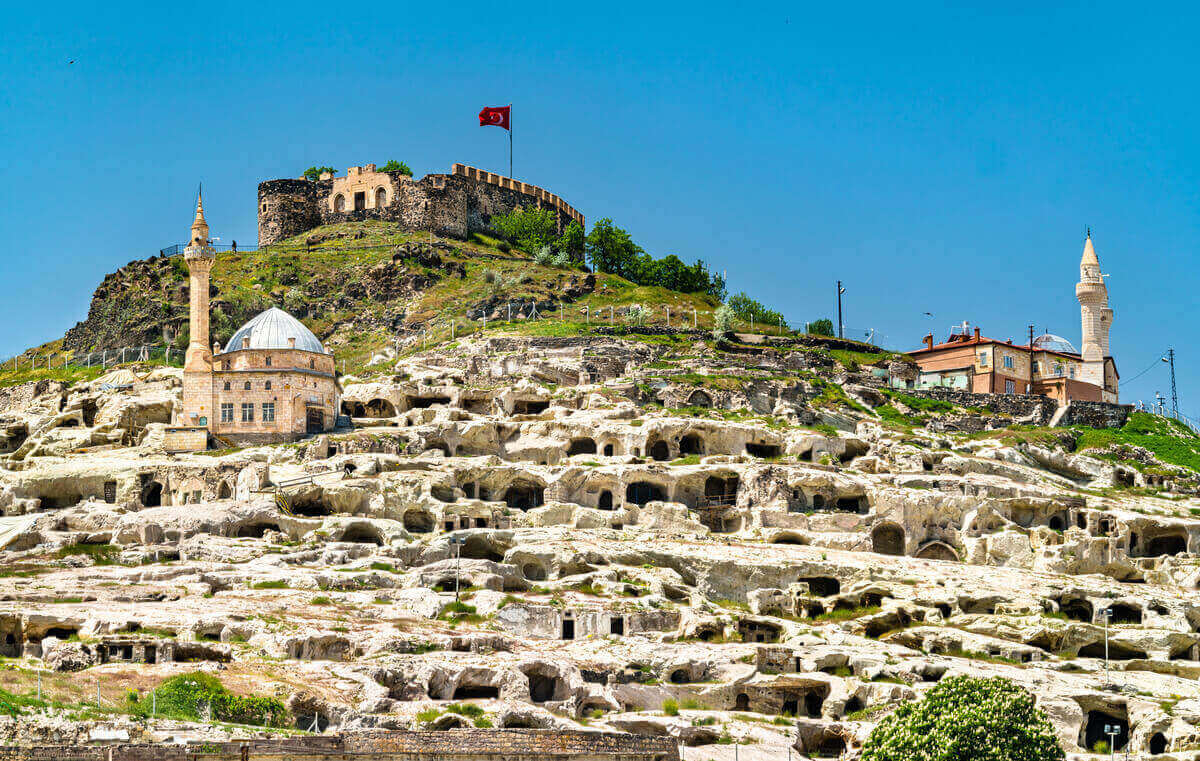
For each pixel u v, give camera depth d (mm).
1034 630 160875
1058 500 198750
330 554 164125
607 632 151500
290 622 135250
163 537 167250
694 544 177750
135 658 124938
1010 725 115750
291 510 180625
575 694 129250
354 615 142625
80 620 131375
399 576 159125
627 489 193625
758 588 171000
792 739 125750
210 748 89188
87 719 99625
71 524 172750
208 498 186125
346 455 192500
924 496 191875
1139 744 138500
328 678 122062
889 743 115000
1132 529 194875
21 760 86188
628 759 94750
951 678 124938
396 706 117812
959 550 190875
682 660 140875
